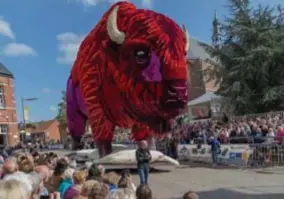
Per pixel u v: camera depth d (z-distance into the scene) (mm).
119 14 14172
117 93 14703
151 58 13531
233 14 35656
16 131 45625
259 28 34312
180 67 13430
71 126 18984
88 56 15422
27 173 6547
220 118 32281
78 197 5531
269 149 18547
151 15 14000
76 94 17922
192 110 36000
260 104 33625
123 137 32781
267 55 32812
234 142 20812
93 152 19234
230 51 36031
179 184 14773
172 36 13641
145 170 13812
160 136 16688
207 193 12547
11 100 45312
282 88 32312
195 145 23234
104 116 15500
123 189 5453
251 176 15773
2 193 3693
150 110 14227
